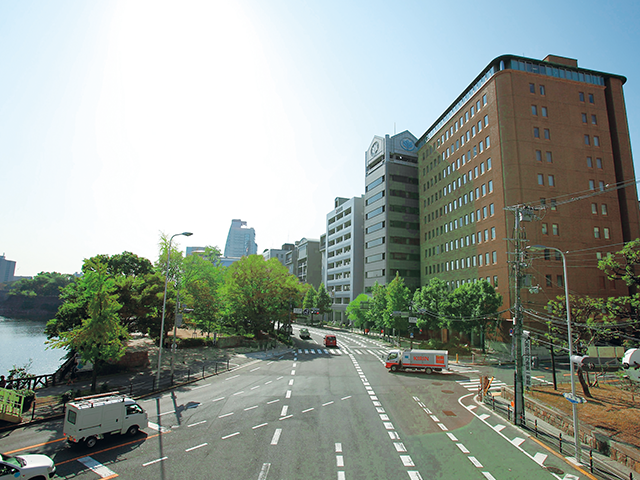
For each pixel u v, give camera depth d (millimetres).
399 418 20781
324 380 31062
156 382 28406
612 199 54000
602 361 37062
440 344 54594
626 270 27781
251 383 29125
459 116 65750
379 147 94062
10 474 11289
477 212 58406
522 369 20594
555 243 50156
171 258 52594
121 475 13008
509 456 15625
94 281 23609
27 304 112312
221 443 16219
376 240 91125
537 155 52188
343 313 106250
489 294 45688
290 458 14781
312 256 142375
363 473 13633
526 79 54062
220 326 58844
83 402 16188
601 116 56188
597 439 16703
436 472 13906
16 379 23891
